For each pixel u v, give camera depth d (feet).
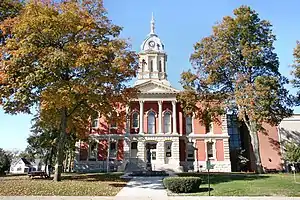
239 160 165.17
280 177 86.48
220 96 114.42
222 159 155.63
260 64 108.06
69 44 75.87
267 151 154.61
